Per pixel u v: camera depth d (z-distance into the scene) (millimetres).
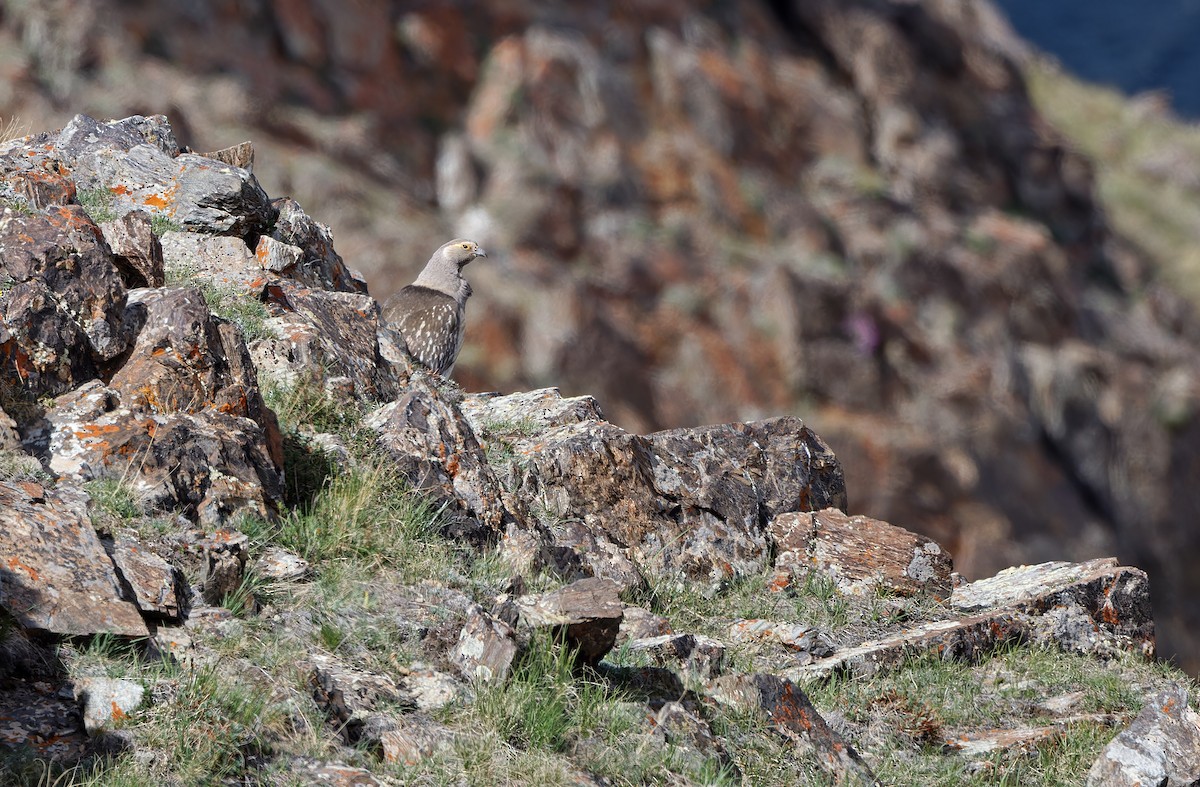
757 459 25688
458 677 15352
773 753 16281
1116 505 90812
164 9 77438
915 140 102688
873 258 91438
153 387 17484
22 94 67000
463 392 26609
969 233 96875
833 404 82250
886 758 18156
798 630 21469
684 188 88688
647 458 23844
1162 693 19297
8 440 15664
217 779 12141
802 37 106000
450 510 19203
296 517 17547
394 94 85438
